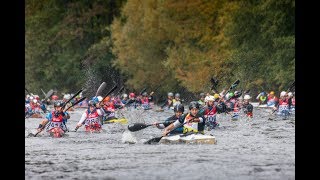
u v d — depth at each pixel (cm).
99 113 8994
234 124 10319
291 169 5484
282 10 17162
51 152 6669
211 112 9300
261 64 17112
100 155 6381
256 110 14225
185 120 7256
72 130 9394
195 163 5806
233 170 5441
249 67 17100
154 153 6450
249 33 17775
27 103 13075
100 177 5200
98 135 8462
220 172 5366
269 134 8569
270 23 17288
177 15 19500
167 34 19588
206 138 7181
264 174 5266
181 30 19312
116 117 10325
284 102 12238
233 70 17288
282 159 6038
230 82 17125
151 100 16825
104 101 9925
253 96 17138
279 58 16700
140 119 9900
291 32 17138
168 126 7225
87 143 7462
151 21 19888
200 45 19125
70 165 5784
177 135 7288
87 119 8988
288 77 16500
